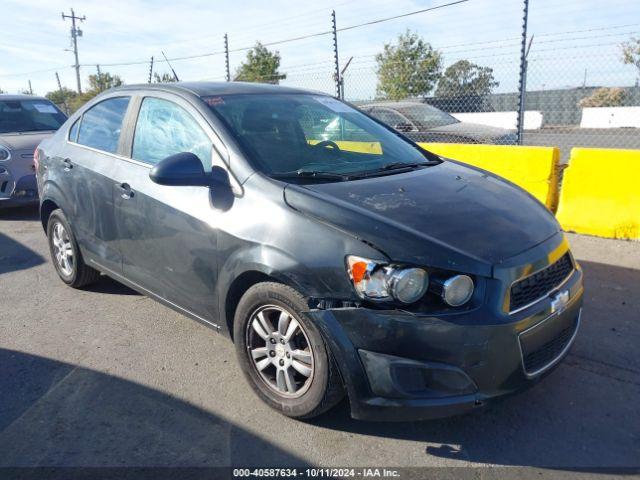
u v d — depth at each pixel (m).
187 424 3.00
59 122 8.97
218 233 3.13
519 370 2.66
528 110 21.23
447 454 2.75
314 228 2.77
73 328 4.20
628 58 8.54
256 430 2.94
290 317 2.87
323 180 3.19
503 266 2.62
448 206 3.00
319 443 2.84
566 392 3.25
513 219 3.01
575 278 3.12
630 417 3.01
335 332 2.62
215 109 3.54
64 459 2.73
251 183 3.09
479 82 10.16
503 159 6.84
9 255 6.12
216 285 3.23
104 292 4.91
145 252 3.75
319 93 4.45
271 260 2.83
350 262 2.62
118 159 4.00
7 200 7.56
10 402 3.24
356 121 4.21
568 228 6.40
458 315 2.53
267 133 3.51
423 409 2.54
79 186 4.34
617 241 6.02
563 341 3.04
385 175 3.41
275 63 17.09
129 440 2.88
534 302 2.76
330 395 2.78
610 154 6.03
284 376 2.97
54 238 4.98
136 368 3.59
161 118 3.80
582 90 20.25
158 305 4.60
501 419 3.02
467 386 2.55
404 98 10.95
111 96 4.41
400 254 2.57
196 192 3.32
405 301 2.53
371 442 2.84
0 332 4.17
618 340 3.84
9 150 7.55
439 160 4.06
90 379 3.47
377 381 2.56
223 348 3.85
